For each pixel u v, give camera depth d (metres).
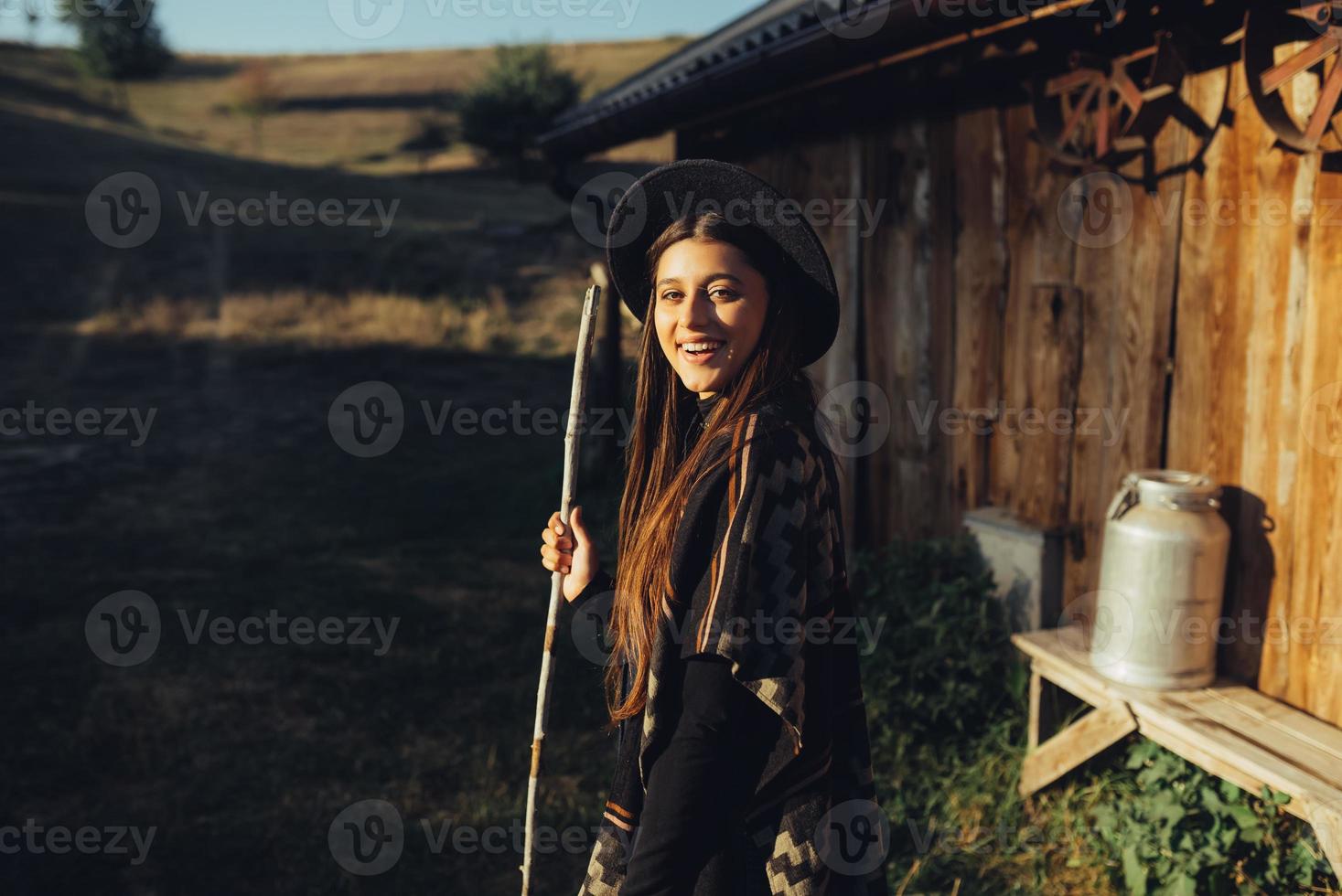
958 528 4.75
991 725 4.06
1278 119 2.93
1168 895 3.00
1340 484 3.01
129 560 7.48
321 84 68.88
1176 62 3.35
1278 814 3.00
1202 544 3.22
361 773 4.38
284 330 18.22
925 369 4.90
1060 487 4.10
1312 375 3.07
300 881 3.63
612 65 63.19
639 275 1.65
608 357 8.86
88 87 60.50
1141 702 3.24
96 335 17.73
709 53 5.34
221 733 4.76
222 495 9.49
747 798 1.39
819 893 1.38
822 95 5.28
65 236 23.86
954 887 3.25
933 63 4.50
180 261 22.78
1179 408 3.55
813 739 1.40
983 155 4.42
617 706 1.59
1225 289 3.35
